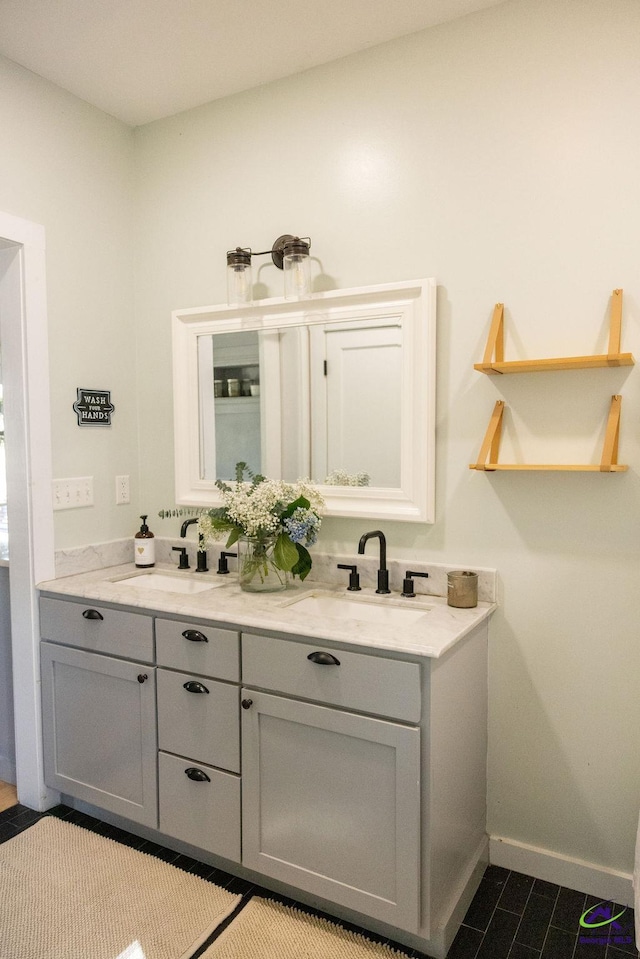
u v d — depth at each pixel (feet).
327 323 7.08
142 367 8.66
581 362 5.53
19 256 7.14
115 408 8.39
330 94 7.06
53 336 7.54
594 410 5.89
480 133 6.27
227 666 6.01
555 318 6.02
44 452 7.41
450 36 6.36
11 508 7.52
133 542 8.63
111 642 6.82
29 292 7.20
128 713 6.74
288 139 7.35
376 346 6.80
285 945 5.42
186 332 8.05
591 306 5.86
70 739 7.27
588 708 6.03
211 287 8.02
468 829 6.00
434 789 5.11
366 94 6.84
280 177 7.43
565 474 6.03
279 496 6.62
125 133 8.45
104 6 6.10
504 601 6.36
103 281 8.18
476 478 6.44
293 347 7.32
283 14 6.23
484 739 6.41
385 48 6.71
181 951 5.36
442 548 6.66
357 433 6.97
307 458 7.31
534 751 6.29
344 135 6.99
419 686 4.98
